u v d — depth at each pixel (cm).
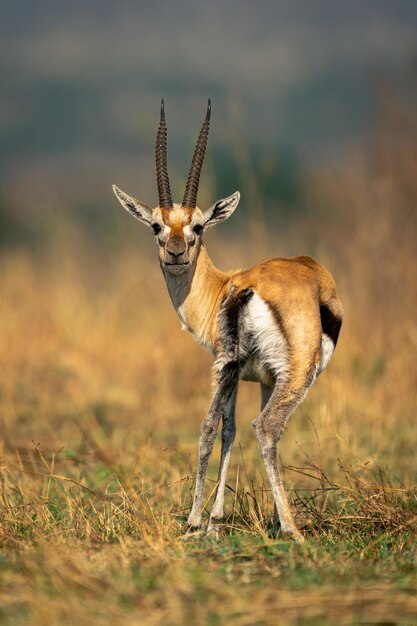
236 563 1260
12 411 2392
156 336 2827
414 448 2066
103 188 8538
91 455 2033
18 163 16412
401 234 2619
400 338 2455
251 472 1895
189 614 1080
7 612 1098
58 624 1057
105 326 2991
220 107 7012
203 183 2488
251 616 1075
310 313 1448
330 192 2839
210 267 1723
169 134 10038
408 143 2816
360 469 1811
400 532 1437
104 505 1555
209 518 1515
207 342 1698
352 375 2414
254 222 2573
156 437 2214
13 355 2798
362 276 2603
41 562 1228
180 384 2567
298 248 2816
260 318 1451
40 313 3148
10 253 5231
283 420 1416
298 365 1430
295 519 1538
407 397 2322
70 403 2534
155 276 3228
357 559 1298
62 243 3931
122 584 1155
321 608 1094
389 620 1072
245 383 2519
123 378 2752
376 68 3000
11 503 1577
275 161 3033
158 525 1400
